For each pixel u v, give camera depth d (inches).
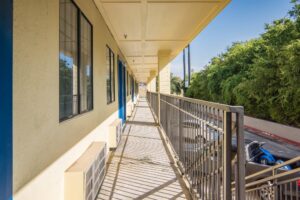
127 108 415.5
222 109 70.2
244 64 511.2
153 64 490.9
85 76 118.8
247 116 479.2
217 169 75.0
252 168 173.2
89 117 121.3
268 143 329.1
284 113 367.2
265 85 393.7
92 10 132.6
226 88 512.4
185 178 131.3
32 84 57.4
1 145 43.5
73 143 92.4
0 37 43.9
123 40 248.8
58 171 75.5
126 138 246.7
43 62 64.2
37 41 60.5
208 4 148.1
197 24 191.6
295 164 199.9
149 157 178.2
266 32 462.0
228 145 67.0
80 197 81.2
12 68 48.1
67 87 90.8
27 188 54.3
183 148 136.9
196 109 105.7
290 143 331.9
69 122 87.4
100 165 116.6
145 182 129.6
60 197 77.4
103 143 129.5
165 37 236.8
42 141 63.1
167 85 337.1
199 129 100.0
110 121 200.7
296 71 309.6
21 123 51.7
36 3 60.1
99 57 151.9
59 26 81.1
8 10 46.6
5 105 45.0
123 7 150.0
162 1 141.9
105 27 181.3
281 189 123.6
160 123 313.3
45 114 65.2
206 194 88.6
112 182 129.0
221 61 655.8
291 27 364.8
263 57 419.2
